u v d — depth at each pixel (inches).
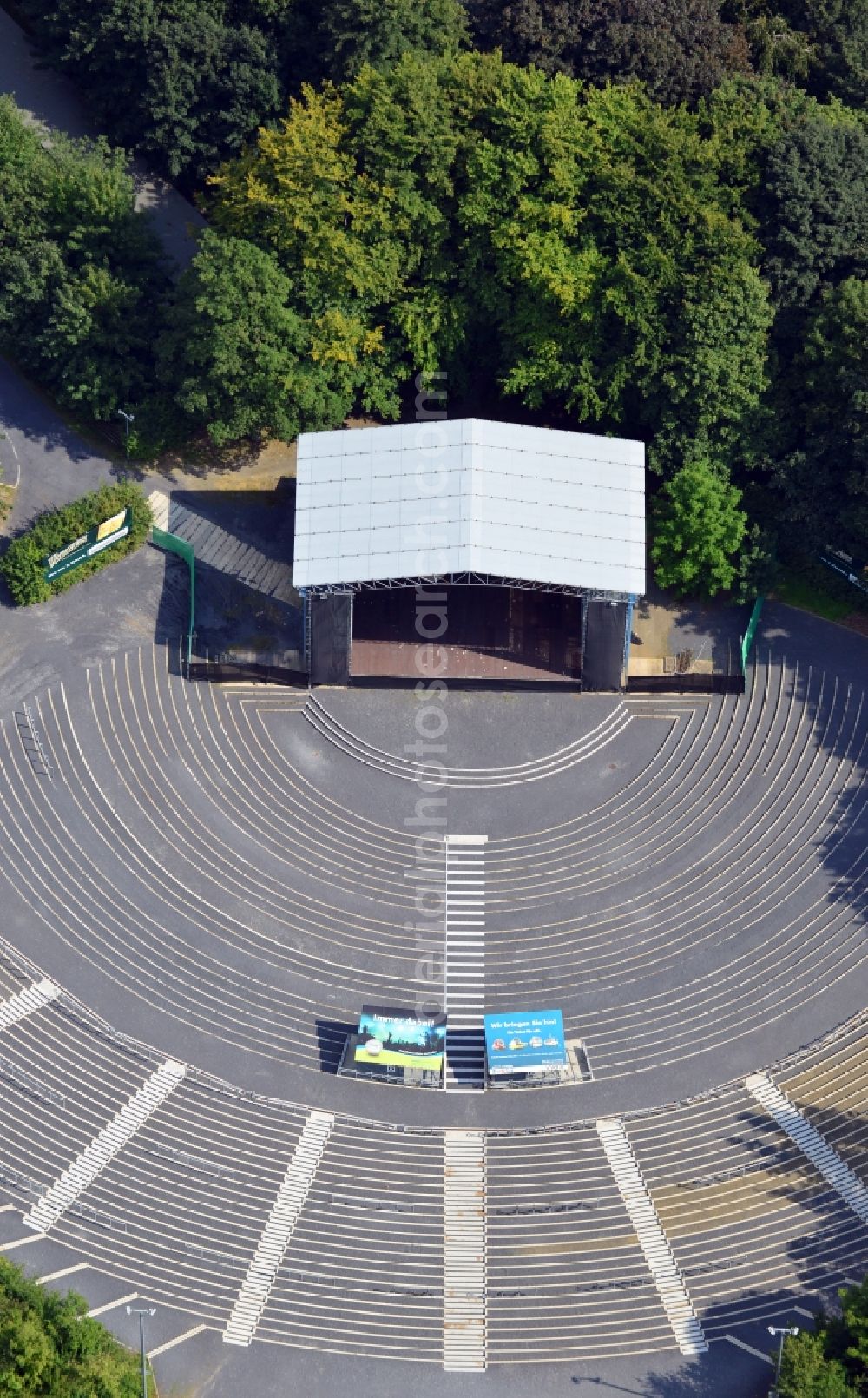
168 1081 5310.0
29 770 5831.7
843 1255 5049.2
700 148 6003.9
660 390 6082.7
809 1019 5467.5
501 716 5984.3
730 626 6151.6
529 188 6092.5
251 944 5565.9
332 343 6087.6
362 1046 5285.4
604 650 5905.5
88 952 5536.4
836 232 6033.5
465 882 5693.9
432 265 6176.2
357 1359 4894.2
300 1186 5142.7
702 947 5585.6
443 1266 5029.5
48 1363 4687.5
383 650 6033.5
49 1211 5088.6
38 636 6092.5
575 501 5787.4
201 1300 4968.0
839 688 6018.7
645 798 5846.5
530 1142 5236.2
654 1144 5241.1
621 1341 4926.2
